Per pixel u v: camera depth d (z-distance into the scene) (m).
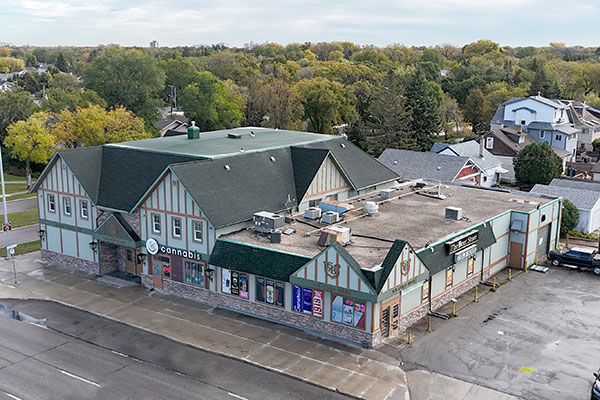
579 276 44.94
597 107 129.62
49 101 101.31
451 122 119.88
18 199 74.38
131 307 39.03
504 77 144.88
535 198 51.97
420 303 36.66
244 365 31.12
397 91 93.69
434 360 31.41
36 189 48.22
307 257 34.41
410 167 72.75
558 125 94.69
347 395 28.06
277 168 46.38
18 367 30.81
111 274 45.44
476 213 46.06
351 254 35.88
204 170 41.28
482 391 28.36
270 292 36.41
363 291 31.77
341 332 33.78
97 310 38.53
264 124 105.12
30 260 49.19
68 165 45.19
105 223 43.19
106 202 44.09
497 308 38.50
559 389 28.56
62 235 47.28
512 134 88.12
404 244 32.78
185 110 98.75
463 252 39.16
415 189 54.72
